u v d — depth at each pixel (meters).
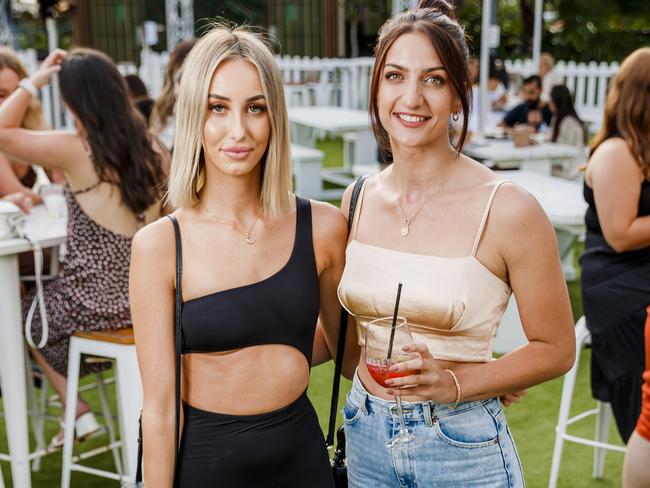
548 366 1.82
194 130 1.78
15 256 3.04
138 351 1.81
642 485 2.03
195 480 1.78
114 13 17.91
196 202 1.84
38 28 18.75
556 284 1.81
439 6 1.93
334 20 17.55
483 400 1.85
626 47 19.48
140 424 1.84
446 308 1.79
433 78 1.79
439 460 1.84
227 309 1.77
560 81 11.61
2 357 3.07
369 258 1.88
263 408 1.82
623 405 3.14
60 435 3.40
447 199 1.84
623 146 3.07
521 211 1.77
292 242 1.87
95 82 3.02
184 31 14.04
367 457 1.93
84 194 3.05
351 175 9.99
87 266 3.06
